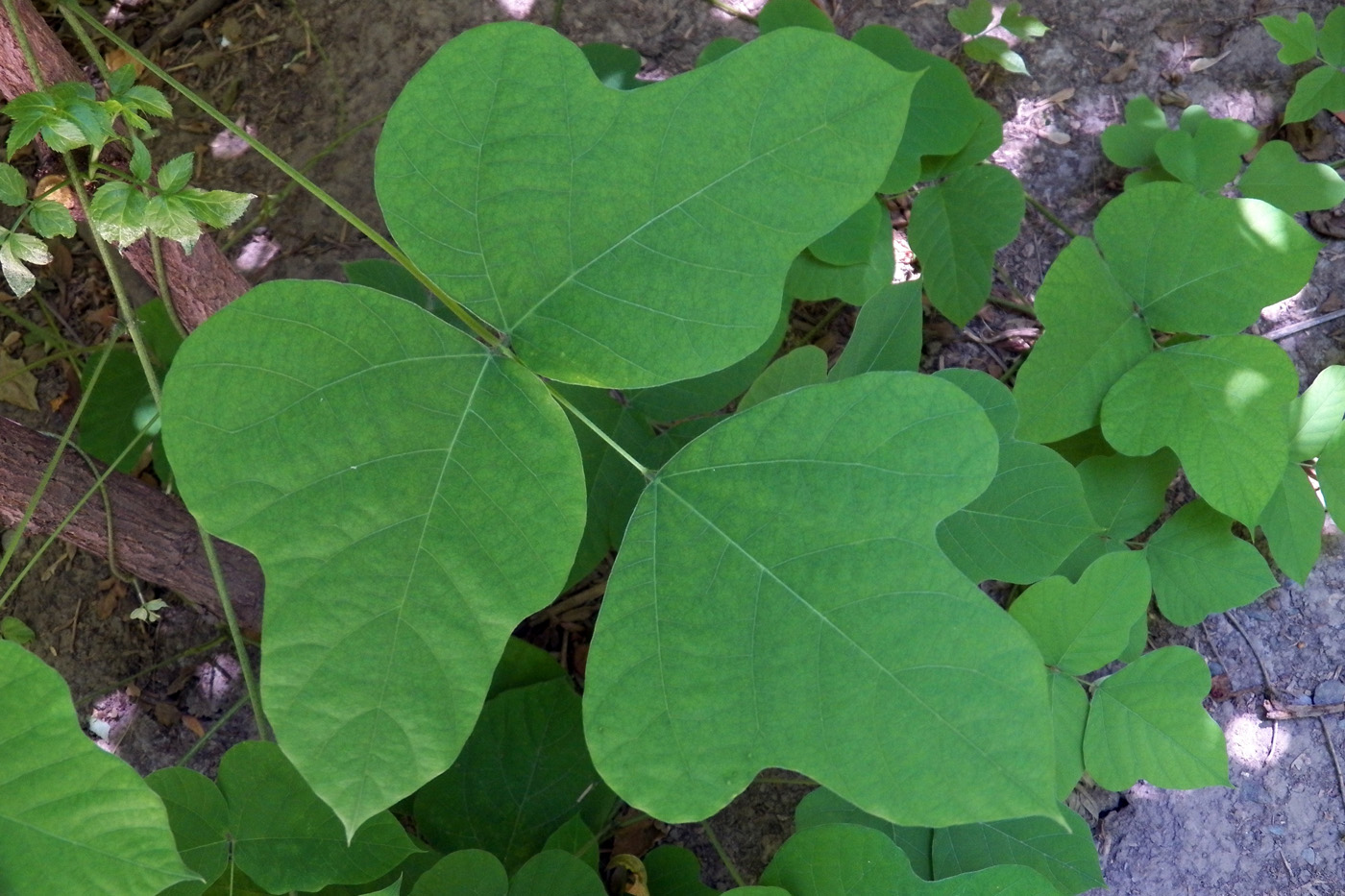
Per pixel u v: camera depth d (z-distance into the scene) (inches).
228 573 36.2
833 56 21.8
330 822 27.3
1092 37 45.4
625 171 22.2
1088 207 43.4
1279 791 36.7
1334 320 40.7
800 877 26.8
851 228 35.5
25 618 42.8
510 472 22.3
